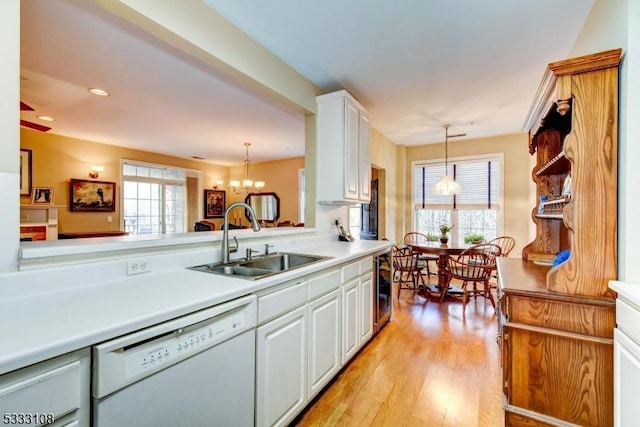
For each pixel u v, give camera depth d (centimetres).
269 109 385
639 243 131
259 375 143
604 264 140
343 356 224
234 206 202
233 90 321
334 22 206
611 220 139
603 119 140
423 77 291
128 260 151
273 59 246
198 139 556
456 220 543
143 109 385
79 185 569
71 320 94
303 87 288
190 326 111
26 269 119
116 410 89
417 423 172
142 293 124
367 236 580
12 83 113
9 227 116
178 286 136
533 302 153
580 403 142
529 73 282
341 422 173
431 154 569
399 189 588
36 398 75
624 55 135
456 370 228
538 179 257
